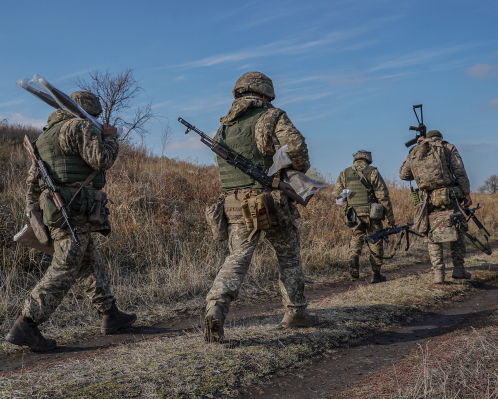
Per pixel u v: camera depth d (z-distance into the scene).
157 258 5.67
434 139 5.23
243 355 2.61
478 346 2.58
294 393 2.28
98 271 3.41
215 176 10.89
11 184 6.75
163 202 7.44
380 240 5.85
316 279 6.16
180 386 2.18
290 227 3.02
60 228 2.96
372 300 4.25
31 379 2.30
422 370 2.26
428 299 4.44
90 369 2.42
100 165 2.99
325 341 3.05
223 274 2.73
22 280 4.58
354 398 2.12
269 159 2.87
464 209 5.32
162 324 3.87
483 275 5.65
